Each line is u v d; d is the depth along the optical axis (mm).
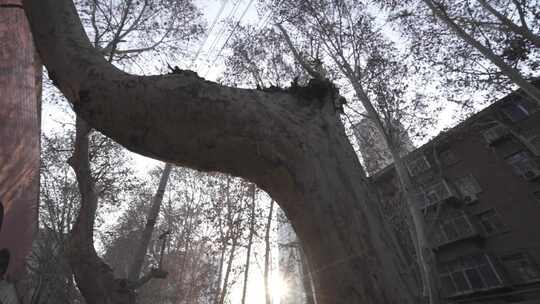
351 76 11234
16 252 5367
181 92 1266
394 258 1148
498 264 14383
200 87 1299
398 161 9969
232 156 1271
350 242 1099
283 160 1230
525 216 14094
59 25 1575
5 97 4262
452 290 15680
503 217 14758
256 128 1248
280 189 1287
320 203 1157
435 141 14266
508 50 10891
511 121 15125
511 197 14656
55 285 5668
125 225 21812
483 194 15484
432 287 7430
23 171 5117
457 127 14312
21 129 4797
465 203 15898
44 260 5871
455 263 15836
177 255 21516
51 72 1540
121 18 8078
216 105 1255
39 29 1595
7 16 4176
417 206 9062
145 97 1263
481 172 15742
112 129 1338
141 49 8867
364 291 1015
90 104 1344
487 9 11016
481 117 14469
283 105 1421
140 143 1322
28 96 5012
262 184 1345
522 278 13586
